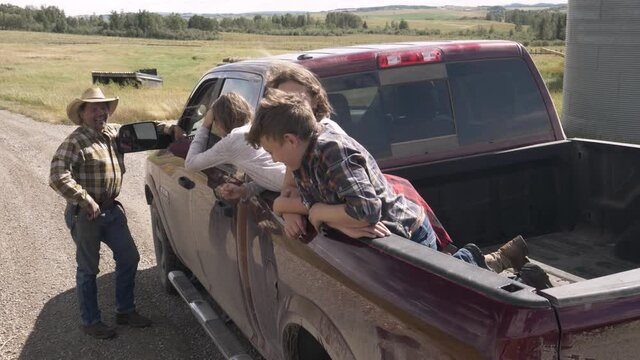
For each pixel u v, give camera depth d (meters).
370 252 2.15
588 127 13.23
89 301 4.70
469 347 1.72
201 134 3.50
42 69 54.06
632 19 12.02
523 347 1.61
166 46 114.56
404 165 3.64
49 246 7.10
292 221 2.53
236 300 3.50
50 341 4.73
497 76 3.85
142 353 4.47
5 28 193.38
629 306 1.67
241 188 3.06
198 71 54.56
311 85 2.77
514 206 3.86
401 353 1.96
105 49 99.38
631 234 3.60
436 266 1.86
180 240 4.58
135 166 11.52
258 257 3.02
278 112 2.27
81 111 4.53
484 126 3.83
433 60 3.70
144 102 23.53
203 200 3.79
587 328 1.63
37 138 15.68
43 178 10.98
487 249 3.78
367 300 2.11
